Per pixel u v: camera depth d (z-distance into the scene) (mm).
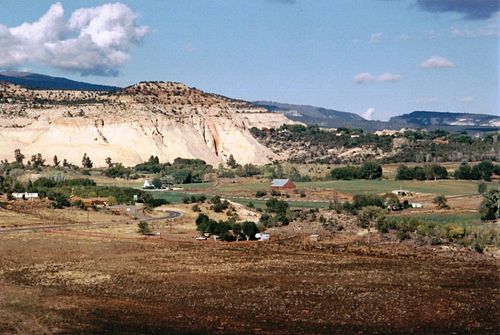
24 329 107188
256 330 107500
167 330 107250
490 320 114062
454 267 155250
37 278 141875
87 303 121938
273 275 145750
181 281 139500
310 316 115062
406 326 110625
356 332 107312
